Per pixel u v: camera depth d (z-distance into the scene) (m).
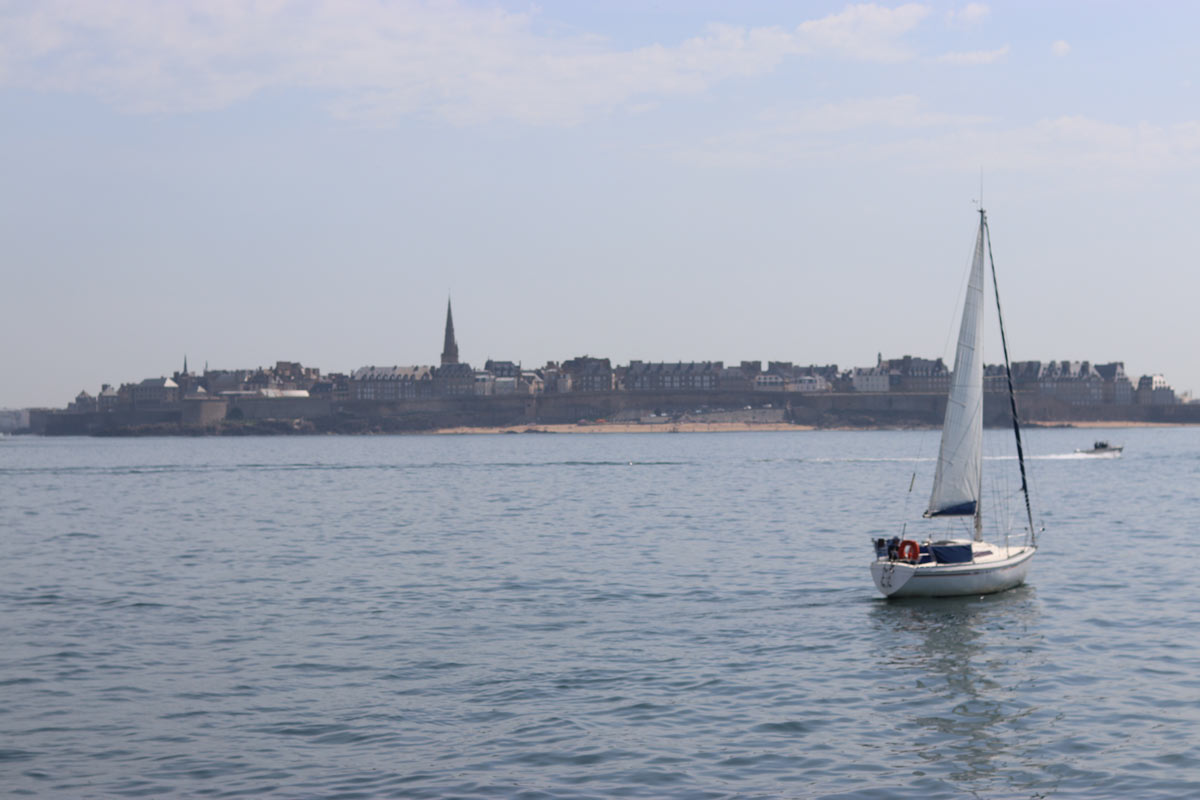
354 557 65.06
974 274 51.09
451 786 26.88
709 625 44.38
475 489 126.62
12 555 66.69
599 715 32.38
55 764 28.47
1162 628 42.75
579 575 57.22
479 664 38.12
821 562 61.47
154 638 42.19
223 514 95.19
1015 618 45.25
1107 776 27.27
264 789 26.75
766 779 27.30
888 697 34.06
